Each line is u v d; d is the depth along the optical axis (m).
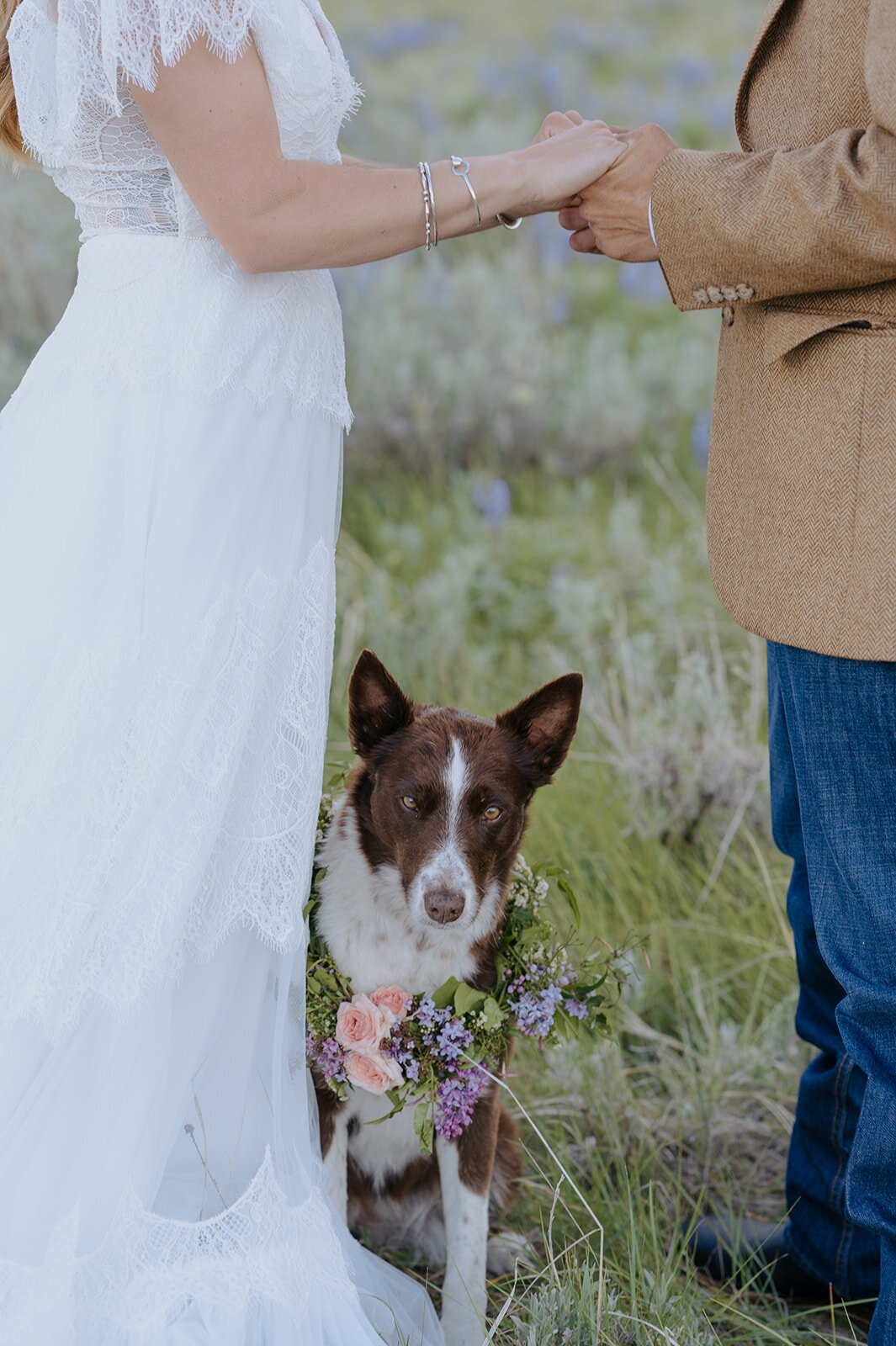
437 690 4.78
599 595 5.24
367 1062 2.43
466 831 2.65
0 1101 2.04
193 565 2.10
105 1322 2.01
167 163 2.10
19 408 2.23
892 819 2.20
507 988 2.65
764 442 2.15
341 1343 2.13
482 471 6.50
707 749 4.23
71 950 2.02
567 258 8.45
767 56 2.19
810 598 2.10
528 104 9.93
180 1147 2.28
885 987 2.21
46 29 2.03
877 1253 2.65
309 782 2.26
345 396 2.38
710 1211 3.01
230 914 2.16
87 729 2.05
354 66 10.48
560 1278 2.59
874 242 1.88
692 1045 3.53
